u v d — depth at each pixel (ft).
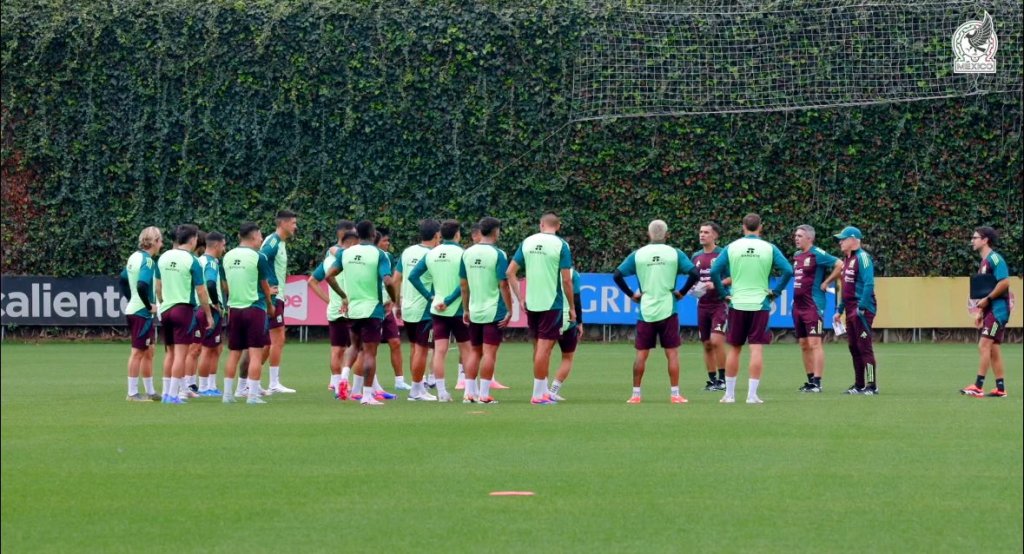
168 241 348.59
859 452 129.49
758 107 340.80
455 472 117.70
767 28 341.21
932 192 343.87
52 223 348.59
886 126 343.05
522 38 345.92
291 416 163.32
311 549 88.48
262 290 181.37
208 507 102.17
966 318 344.08
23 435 143.84
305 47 346.54
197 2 346.95
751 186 345.31
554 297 179.22
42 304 347.36
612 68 344.28
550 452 129.59
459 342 186.91
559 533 92.84
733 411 168.86
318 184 348.38
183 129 348.38
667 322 180.75
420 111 347.56
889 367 262.26
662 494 107.14
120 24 346.33
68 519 98.17
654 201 346.54
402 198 348.18
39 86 346.13
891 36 339.98
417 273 183.42
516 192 347.77
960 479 114.21
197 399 191.83
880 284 344.28
